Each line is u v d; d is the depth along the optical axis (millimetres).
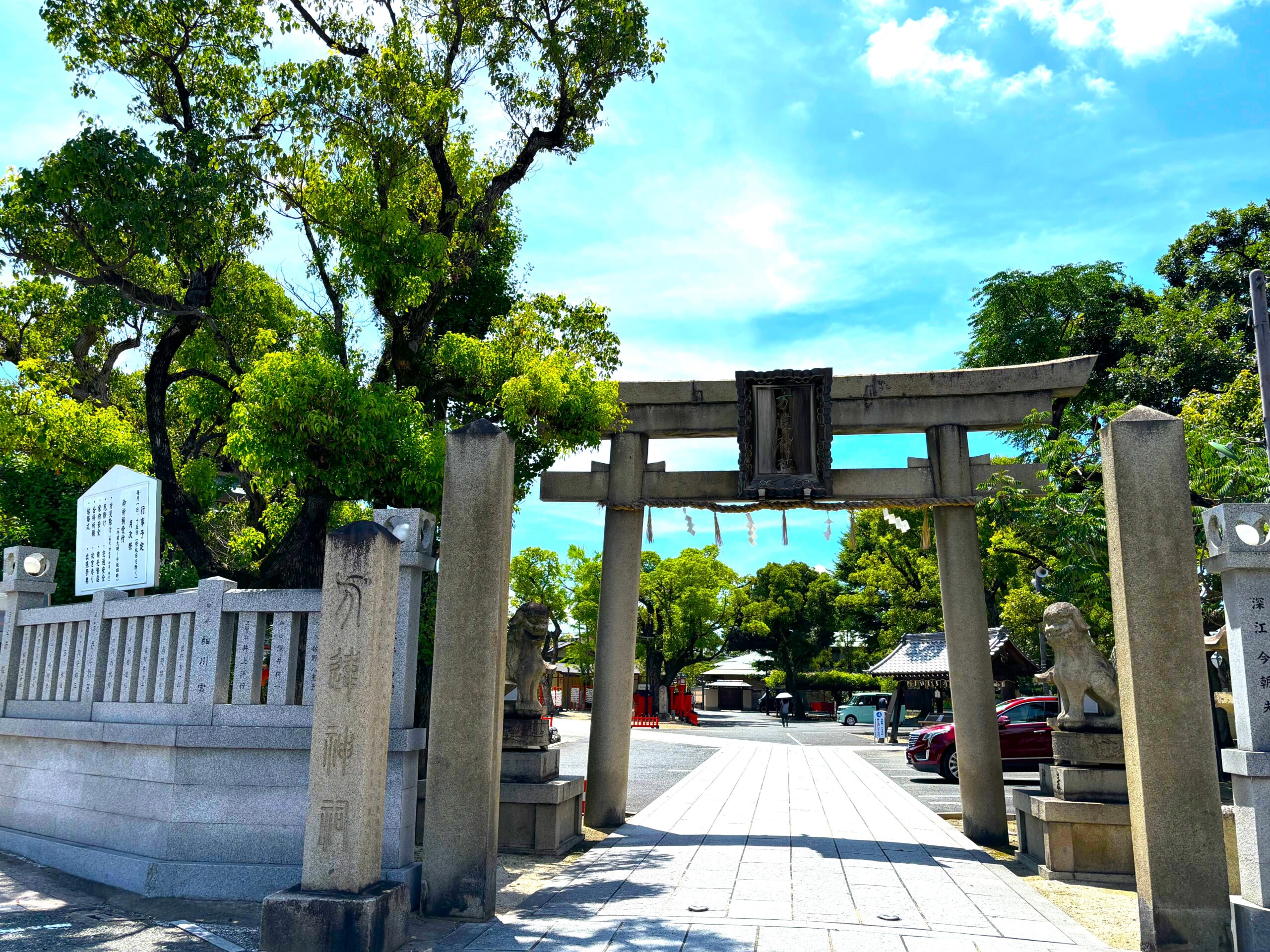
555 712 51594
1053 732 8672
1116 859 7812
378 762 5867
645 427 11273
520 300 12445
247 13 11273
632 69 11641
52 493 12383
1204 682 5645
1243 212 25516
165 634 7625
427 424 10836
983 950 5504
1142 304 26422
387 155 10164
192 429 16094
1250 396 13102
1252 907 5141
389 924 5559
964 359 28234
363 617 5840
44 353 15820
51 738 8164
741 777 17203
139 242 10141
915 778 17875
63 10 10539
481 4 10883
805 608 55031
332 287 11812
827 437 10484
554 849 8992
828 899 6930
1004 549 19906
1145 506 5902
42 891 6934
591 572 45625
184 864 6754
